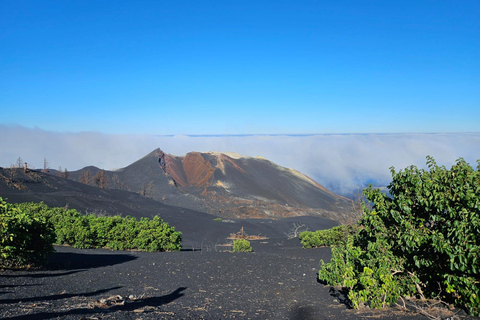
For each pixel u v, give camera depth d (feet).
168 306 20.70
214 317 18.89
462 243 16.67
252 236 138.21
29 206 68.44
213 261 40.24
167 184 478.18
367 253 21.20
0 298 18.48
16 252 29.43
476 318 16.43
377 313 18.74
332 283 27.30
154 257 43.04
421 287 20.94
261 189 545.44
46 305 17.54
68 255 43.24
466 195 16.66
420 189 18.81
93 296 21.75
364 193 22.00
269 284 30.83
